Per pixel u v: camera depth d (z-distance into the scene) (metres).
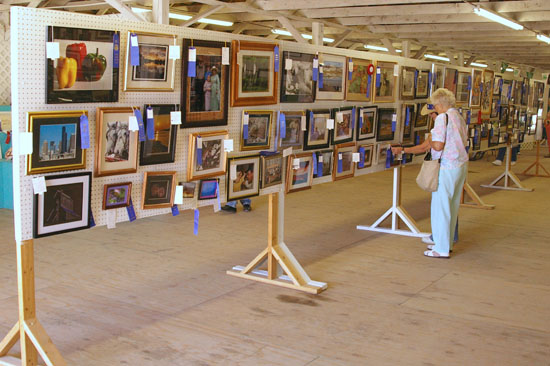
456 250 5.84
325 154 5.31
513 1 6.95
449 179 5.38
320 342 3.54
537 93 12.93
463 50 12.09
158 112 3.64
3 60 9.19
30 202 2.98
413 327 3.80
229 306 4.12
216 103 4.09
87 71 3.15
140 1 8.02
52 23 2.96
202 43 3.88
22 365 3.08
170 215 7.16
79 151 3.15
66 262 5.11
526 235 6.55
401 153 6.24
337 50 5.34
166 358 3.28
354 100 5.68
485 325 3.86
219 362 3.24
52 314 3.91
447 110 5.44
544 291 4.60
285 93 4.73
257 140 4.54
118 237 6.02
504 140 9.66
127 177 3.53
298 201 8.46
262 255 4.72
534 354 3.43
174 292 4.39
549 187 10.20
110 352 3.35
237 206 7.85
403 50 9.95
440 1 6.71
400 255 5.60
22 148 2.88
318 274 4.93
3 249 5.51
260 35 12.73
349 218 7.31
